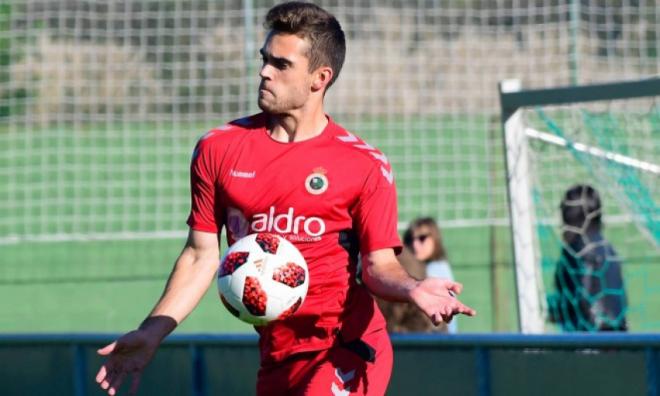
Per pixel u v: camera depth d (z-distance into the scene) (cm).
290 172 1486
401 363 2198
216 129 1539
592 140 3052
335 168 1488
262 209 1495
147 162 5609
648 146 3155
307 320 1527
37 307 4675
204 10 5028
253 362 2302
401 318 2534
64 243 5400
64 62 5256
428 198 5594
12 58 5234
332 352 1544
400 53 6009
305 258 1498
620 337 1983
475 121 5978
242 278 1455
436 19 6091
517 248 2661
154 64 5119
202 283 1518
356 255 1537
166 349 2403
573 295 2778
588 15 6072
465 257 5003
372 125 5856
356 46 5950
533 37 5872
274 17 1495
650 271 4556
